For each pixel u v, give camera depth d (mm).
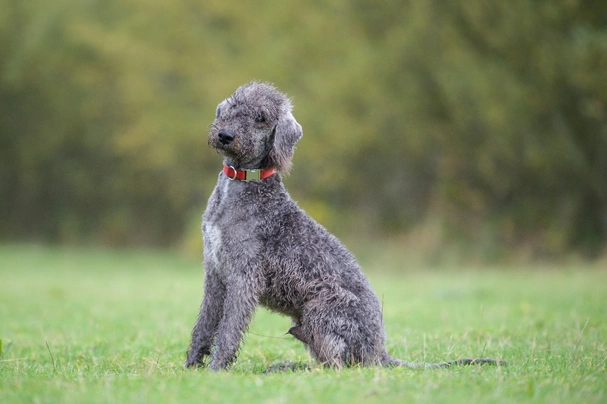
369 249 24906
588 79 19625
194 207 33000
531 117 21297
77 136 34531
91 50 33000
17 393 5152
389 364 6492
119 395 5016
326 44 26781
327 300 6414
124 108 33375
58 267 23953
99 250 32656
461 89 21719
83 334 9445
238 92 6949
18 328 10211
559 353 7352
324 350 6352
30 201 35938
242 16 30750
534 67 20906
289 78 27891
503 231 23375
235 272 6465
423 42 23281
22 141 34125
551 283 16219
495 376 5754
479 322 9680
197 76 31531
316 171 28156
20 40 32938
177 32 31750
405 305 12398
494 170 22859
